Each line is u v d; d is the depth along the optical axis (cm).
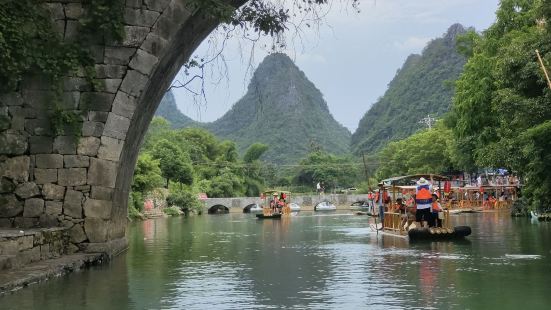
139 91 1330
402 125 13512
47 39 1289
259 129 15612
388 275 1163
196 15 1391
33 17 1273
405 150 7656
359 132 16350
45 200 1303
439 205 2080
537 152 1955
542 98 1869
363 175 11406
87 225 1309
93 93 1318
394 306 858
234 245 1927
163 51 1338
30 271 1066
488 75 3023
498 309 830
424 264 1319
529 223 2831
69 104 1314
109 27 1303
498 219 3322
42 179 1306
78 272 1201
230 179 9412
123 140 1327
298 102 16225
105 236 1321
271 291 1000
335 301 903
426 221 2056
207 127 16675
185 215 6300
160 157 7100
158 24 1334
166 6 1337
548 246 1669
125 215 1728
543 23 2075
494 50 3031
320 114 17212
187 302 908
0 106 1297
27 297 932
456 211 4534
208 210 8069
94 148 1314
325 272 1224
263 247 1838
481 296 923
